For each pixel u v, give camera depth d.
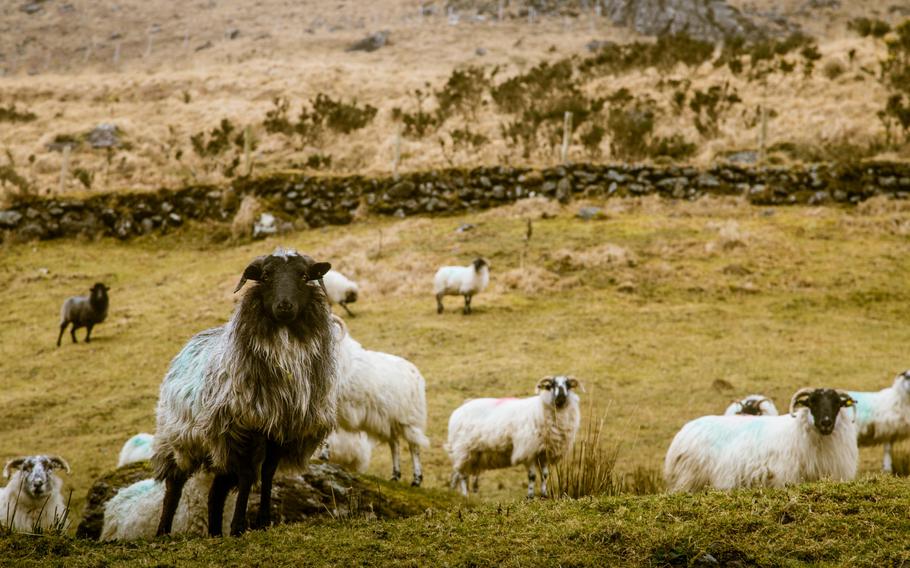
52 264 31.88
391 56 88.12
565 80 56.62
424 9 114.19
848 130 42.53
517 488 12.61
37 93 66.69
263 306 6.41
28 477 9.34
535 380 18.69
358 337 22.41
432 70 75.88
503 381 18.67
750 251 28.56
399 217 35.25
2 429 17.41
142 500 7.62
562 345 21.38
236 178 37.00
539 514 6.29
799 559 5.31
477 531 5.98
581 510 6.34
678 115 47.94
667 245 29.38
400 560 5.51
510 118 51.25
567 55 86.19
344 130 50.88
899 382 13.41
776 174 35.19
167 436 6.79
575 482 9.03
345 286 24.58
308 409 6.55
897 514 5.77
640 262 28.03
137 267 31.77
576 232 31.27
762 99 50.38
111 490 8.34
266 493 6.54
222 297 26.88
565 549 5.54
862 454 14.75
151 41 108.12
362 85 65.31
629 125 42.06
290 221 35.00
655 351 20.72
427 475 13.63
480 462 12.23
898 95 42.97
